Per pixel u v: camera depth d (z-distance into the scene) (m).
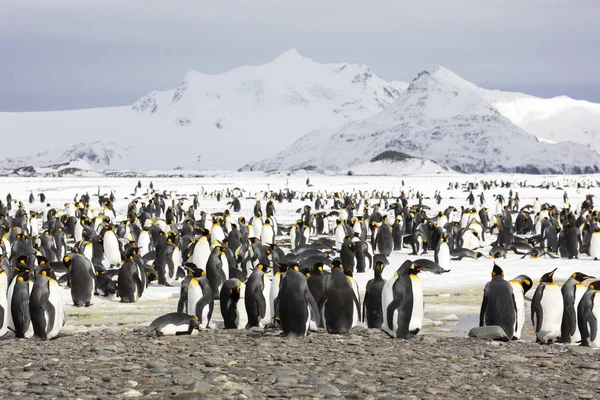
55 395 8.95
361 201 76.25
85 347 12.32
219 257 19.20
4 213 50.06
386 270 25.81
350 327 13.52
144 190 105.00
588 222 35.78
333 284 13.45
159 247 22.41
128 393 8.98
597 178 178.38
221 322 15.76
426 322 15.91
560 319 13.11
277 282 14.59
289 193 89.00
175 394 9.02
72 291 18.19
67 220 40.78
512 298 13.16
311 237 44.47
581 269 25.92
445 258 26.02
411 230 41.72
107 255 25.36
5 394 9.02
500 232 37.06
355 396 8.88
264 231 31.92
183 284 15.04
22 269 14.21
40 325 13.06
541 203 81.75
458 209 71.94
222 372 10.33
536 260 29.47
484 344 12.64
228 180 147.38
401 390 9.30
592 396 9.08
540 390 9.41
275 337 13.16
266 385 9.58
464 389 9.40
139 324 15.93
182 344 12.66
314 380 9.72
